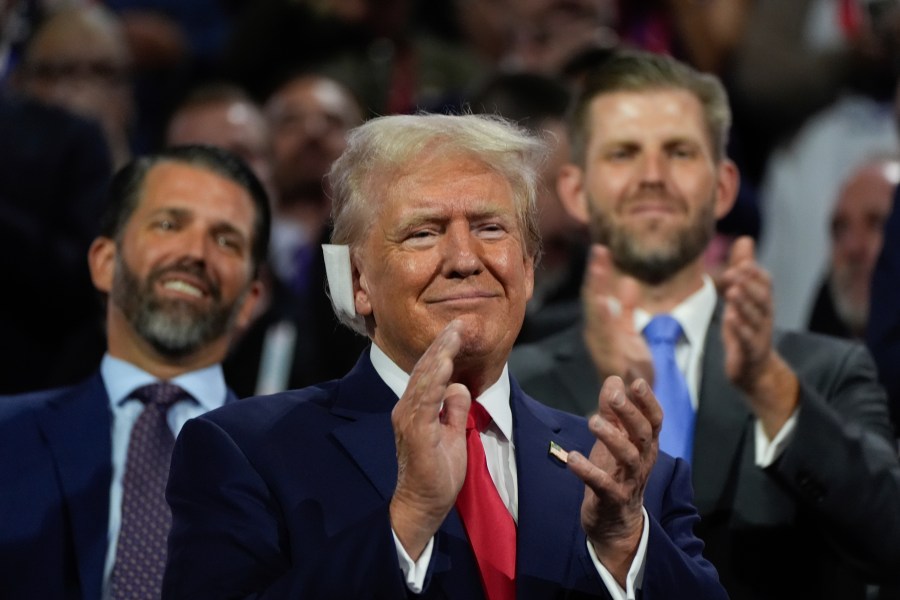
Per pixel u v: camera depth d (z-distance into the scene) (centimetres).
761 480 917
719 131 1031
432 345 648
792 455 900
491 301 703
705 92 1028
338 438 720
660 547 683
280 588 645
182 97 1730
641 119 1005
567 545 707
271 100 1727
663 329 970
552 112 1357
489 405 736
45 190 1277
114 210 991
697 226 991
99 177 1305
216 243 977
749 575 904
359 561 637
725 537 907
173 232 968
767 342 891
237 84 1842
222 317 970
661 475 764
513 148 728
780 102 1761
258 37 1842
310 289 1279
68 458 903
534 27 1711
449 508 646
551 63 1703
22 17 1563
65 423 920
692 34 1784
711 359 966
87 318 1273
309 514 698
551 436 750
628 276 995
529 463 729
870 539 902
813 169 1691
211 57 1970
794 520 916
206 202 977
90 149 1302
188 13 1986
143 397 945
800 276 1658
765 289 884
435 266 701
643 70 1026
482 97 1398
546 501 717
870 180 1330
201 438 725
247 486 706
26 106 1305
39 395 943
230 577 680
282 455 717
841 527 902
